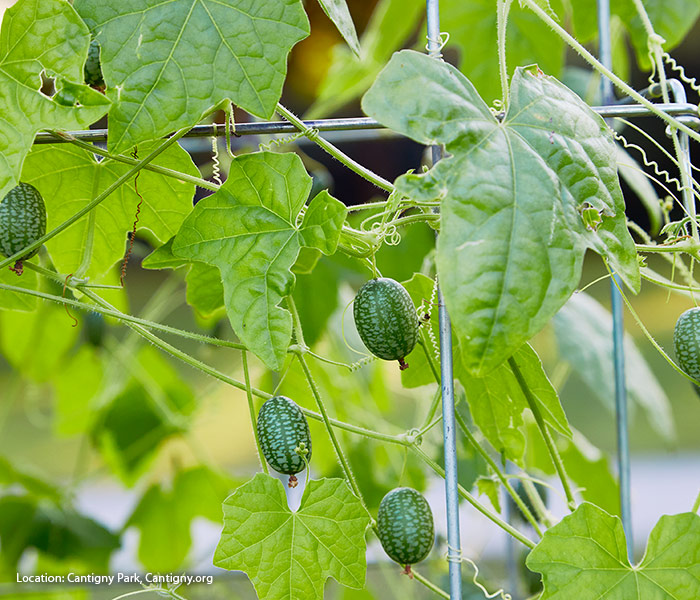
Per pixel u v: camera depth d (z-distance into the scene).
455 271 0.73
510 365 0.83
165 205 0.86
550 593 0.77
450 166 0.74
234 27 0.76
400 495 0.80
